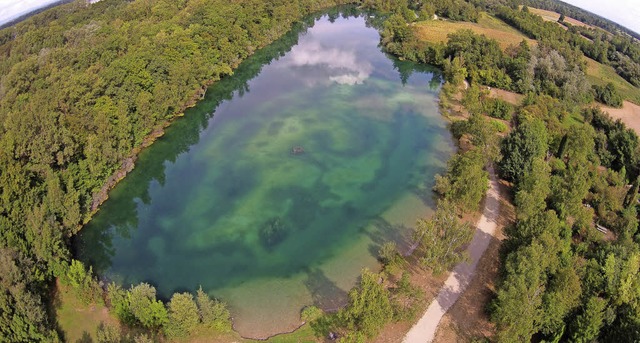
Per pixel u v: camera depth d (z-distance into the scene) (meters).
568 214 78.25
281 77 149.75
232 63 148.88
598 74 166.00
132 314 58.28
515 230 70.19
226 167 99.38
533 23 199.38
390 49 173.50
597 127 123.25
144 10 171.75
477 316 61.84
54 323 59.12
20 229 64.81
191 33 132.75
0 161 69.69
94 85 96.19
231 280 69.25
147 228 80.94
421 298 61.59
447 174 90.12
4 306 51.78
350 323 54.97
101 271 70.94
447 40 178.75
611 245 68.50
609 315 55.34
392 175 97.38
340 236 78.94
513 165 90.12
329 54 172.25
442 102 131.25
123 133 93.94
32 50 150.25
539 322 55.25
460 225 70.25
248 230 80.31
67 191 78.19
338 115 124.00
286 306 64.38
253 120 120.56
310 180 95.00
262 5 173.38
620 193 86.88
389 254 69.56
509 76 147.62
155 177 96.25
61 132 80.81
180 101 119.19
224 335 58.78
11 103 97.69
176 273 70.62
